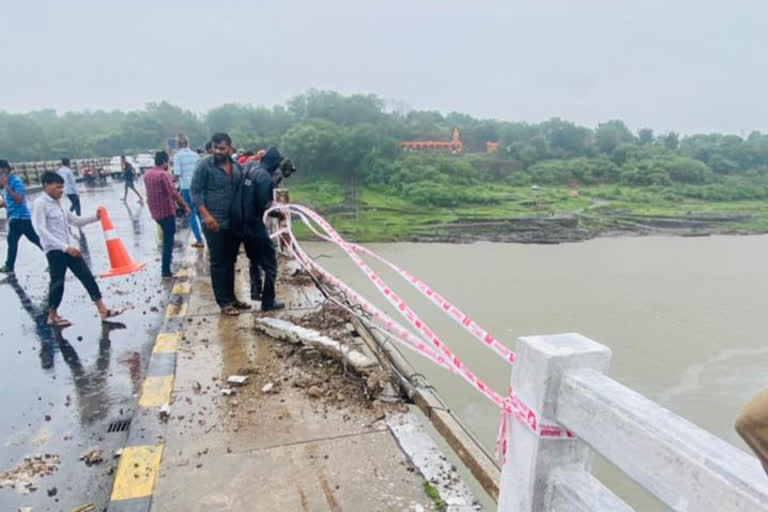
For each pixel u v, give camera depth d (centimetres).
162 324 493
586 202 8156
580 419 131
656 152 10475
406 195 7538
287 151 8150
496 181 9388
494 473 247
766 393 88
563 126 11519
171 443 294
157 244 912
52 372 397
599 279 3891
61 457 290
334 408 336
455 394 1666
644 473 111
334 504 246
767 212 7631
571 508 138
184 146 826
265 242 503
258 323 467
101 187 2050
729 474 92
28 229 709
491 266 4325
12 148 8944
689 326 2720
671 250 5366
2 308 553
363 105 10625
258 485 259
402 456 284
